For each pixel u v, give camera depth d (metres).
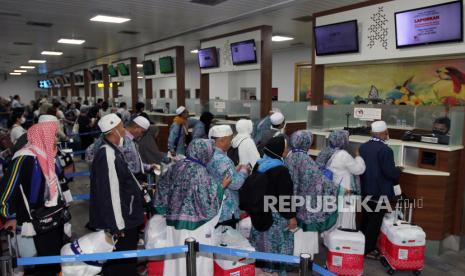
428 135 3.82
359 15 4.84
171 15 6.88
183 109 5.42
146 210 3.13
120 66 14.40
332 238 3.04
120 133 2.51
